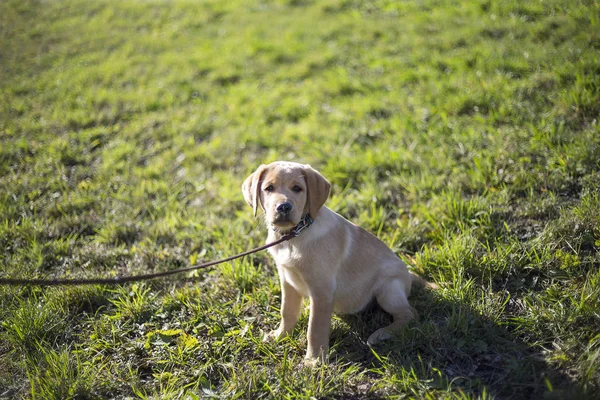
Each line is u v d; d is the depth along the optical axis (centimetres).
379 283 342
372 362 303
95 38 1082
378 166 539
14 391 299
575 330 299
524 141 506
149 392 295
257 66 871
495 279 360
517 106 566
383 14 977
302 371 292
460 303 329
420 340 309
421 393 270
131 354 324
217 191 549
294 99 742
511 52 695
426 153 541
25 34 1134
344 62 829
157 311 366
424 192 478
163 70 894
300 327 345
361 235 347
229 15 1141
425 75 707
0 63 990
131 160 623
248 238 455
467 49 739
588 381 255
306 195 314
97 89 830
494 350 299
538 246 368
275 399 274
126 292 389
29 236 465
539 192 441
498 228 404
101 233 478
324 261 311
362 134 616
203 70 884
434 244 417
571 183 434
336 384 283
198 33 1062
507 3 841
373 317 349
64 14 1258
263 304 370
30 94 844
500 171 471
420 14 920
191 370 308
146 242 465
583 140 464
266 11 1135
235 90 794
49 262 436
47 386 288
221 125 695
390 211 470
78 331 354
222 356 315
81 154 645
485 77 649
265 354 320
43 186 568
